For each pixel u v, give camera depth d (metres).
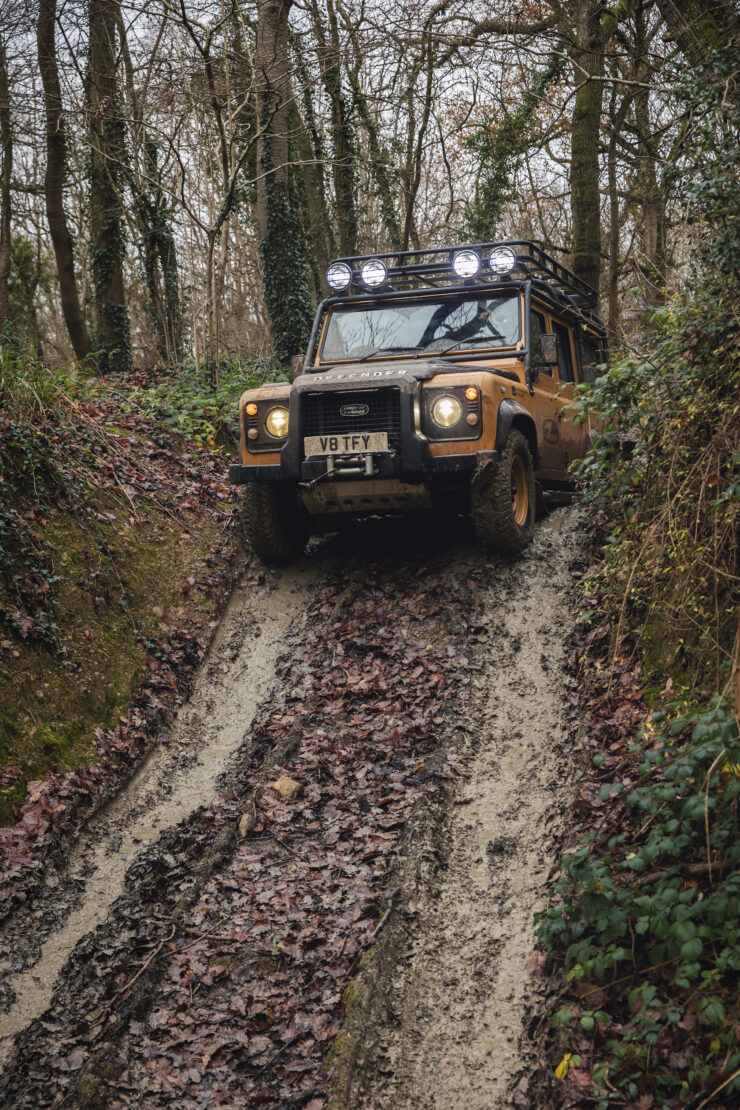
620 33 14.05
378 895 3.87
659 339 5.07
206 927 3.89
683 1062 2.84
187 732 5.45
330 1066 3.16
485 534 6.45
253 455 6.61
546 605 6.04
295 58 14.24
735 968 2.82
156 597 6.31
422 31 14.58
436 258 19.89
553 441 7.66
